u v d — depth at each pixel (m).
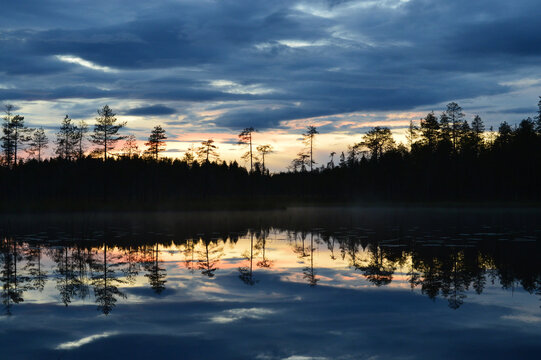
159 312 6.76
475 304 7.09
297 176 99.69
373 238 17.31
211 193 93.12
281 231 21.61
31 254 13.34
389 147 72.00
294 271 10.27
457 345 5.22
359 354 4.95
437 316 6.43
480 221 27.38
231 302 7.36
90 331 5.84
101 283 9.03
